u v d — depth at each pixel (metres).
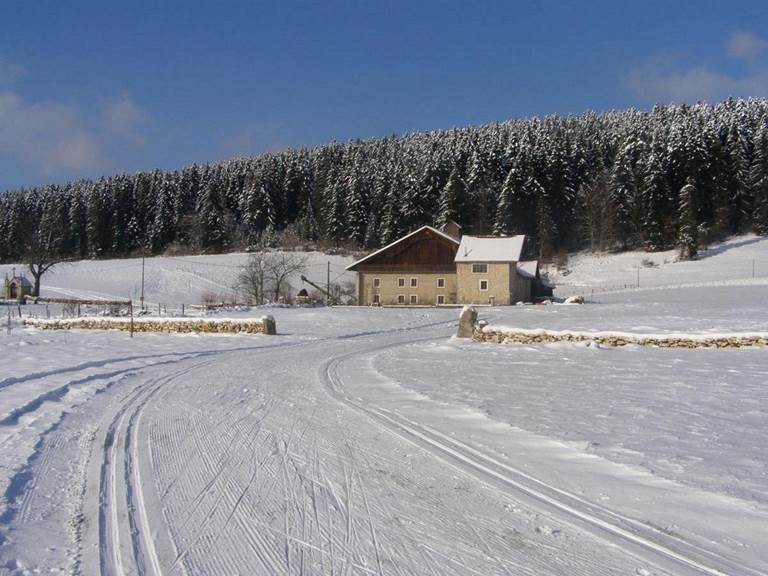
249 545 6.03
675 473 7.84
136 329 33.56
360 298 66.38
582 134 112.06
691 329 27.27
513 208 88.06
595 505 6.87
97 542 6.13
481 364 19.20
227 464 8.70
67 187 126.88
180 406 12.88
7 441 9.80
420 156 108.88
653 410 11.55
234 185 118.62
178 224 108.75
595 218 90.88
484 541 6.00
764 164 89.44
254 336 31.23
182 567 5.59
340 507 6.99
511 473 8.02
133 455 9.19
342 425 10.91
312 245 99.69
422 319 43.19
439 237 65.38
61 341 27.91
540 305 54.56
